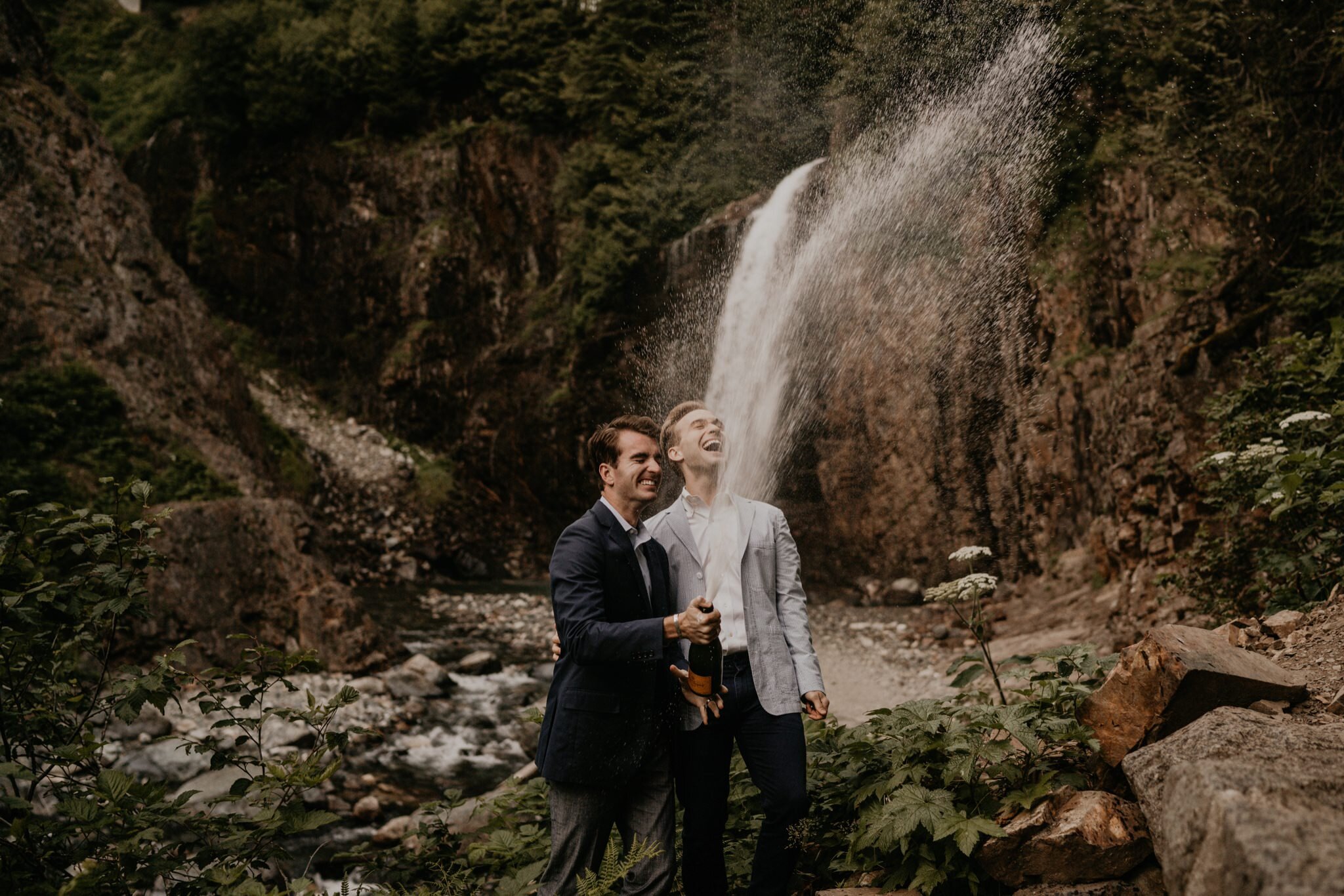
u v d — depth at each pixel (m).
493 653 9.79
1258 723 1.97
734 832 3.07
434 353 18.88
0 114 11.10
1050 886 2.18
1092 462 9.86
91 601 2.73
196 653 7.42
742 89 14.66
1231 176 7.92
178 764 5.44
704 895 2.61
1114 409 8.88
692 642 2.32
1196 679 2.22
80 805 2.37
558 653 2.51
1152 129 9.10
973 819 2.16
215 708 2.78
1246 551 4.45
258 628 7.95
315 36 20.41
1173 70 9.05
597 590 2.38
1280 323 6.22
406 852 3.30
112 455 9.27
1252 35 7.75
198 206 22.02
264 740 6.04
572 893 2.41
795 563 2.66
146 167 23.16
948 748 2.32
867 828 2.36
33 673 2.70
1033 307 11.09
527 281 18.45
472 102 19.67
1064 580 9.55
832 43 13.20
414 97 19.83
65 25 27.28
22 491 2.79
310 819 2.55
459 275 19.00
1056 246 10.83
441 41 19.48
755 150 14.89
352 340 19.92
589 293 16.19
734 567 2.56
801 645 2.56
